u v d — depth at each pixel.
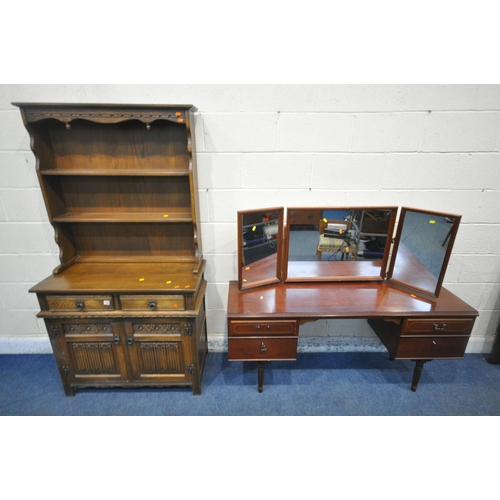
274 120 1.55
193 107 1.37
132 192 1.63
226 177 1.65
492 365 1.91
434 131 1.56
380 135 1.58
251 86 1.49
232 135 1.57
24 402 1.61
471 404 1.61
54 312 1.44
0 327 1.99
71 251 1.68
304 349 2.04
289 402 1.62
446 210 1.72
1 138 1.57
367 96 1.51
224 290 1.91
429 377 1.80
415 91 1.50
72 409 1.56
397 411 1.57
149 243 1.74
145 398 1.63
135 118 1.31
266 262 1.64
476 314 1.41
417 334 1.46
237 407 1.58
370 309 1.43
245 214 1.49
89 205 1.64
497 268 1.84
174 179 1.61
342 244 1.64
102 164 1.56
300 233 1.61
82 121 1.48
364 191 1.69
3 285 1.88
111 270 1.61
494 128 1.55
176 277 1.53
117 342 1.51
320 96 1.51
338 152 1.61
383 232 1.62
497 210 1.71
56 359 1.54
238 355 1.49
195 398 1.64
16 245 1.79
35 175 1.65
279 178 1.66
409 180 1.66
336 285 1.68
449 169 1.63
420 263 1.56
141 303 1.44
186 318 1.47
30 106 1.28
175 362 1.58
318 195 1.69
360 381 1.77
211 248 1.79
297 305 1.46
